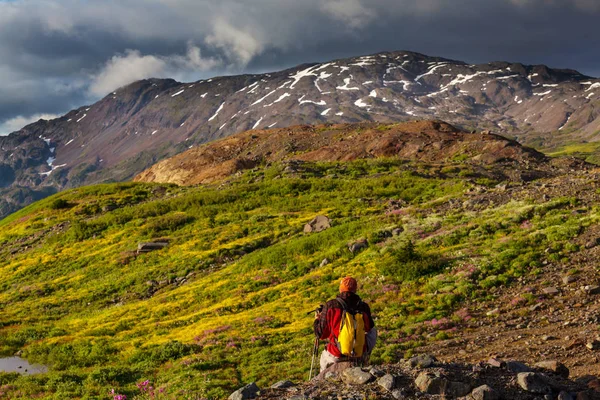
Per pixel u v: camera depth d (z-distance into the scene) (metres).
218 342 24.67
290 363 19.48
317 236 40.22
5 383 22.55
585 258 23.75
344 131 96.69
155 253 48.88
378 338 20.42
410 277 27.27
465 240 30.88
